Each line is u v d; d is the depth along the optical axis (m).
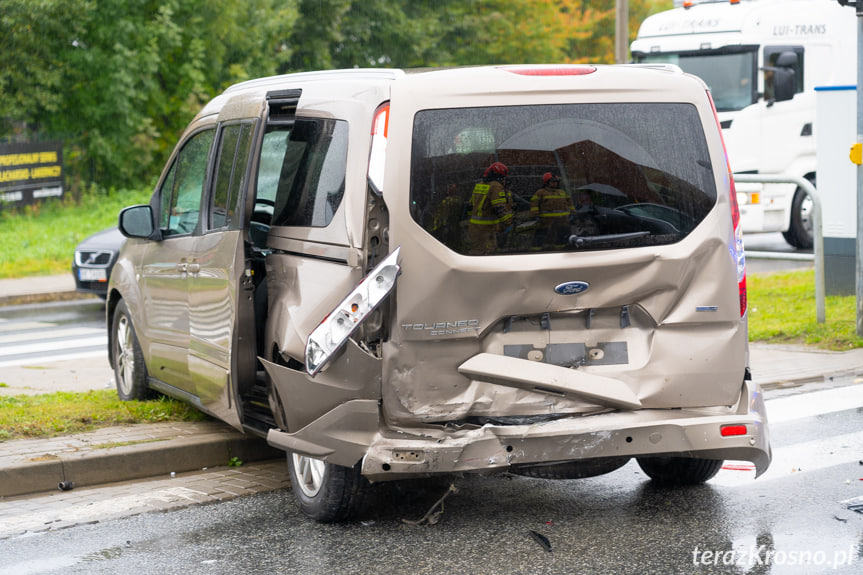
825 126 13.09
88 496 6.17
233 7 29.86
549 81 5.20
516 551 5.03
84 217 24.53
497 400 5.12
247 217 5.77
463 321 5.08
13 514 5.82
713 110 5.40
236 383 5.87
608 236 5.18
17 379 10.05
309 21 36.59
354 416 5.05
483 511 5.70
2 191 23.94
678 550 4.99
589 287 5.16
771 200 18.03
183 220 7.07
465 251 5.07
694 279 5.27
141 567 4.95
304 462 5.62
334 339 4.99
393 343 5.05
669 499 5.87
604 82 5.26
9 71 27.11
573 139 5.19
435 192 5.05
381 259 5.08
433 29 39.16
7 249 21.02
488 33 41.22
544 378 5.08
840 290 13.22
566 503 5.82
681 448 5.07
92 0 27.31
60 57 27.66
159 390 7.77
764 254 12.74
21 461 6.27
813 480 6.20
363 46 38.91
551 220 5.15
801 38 18.14
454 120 5.10
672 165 5.29
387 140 5.06
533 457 4.96
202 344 6.47
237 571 4.86
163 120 29.92
